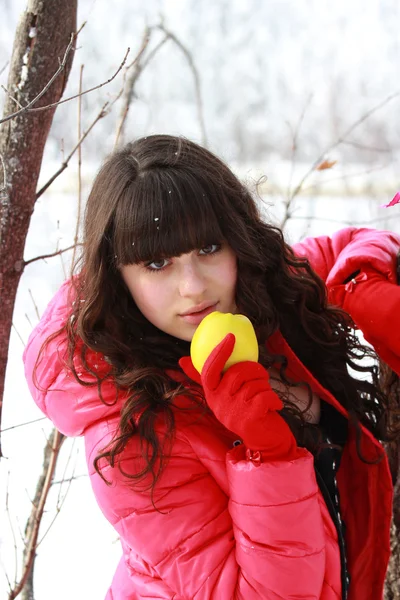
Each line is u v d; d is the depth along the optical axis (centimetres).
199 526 117
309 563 113
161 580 120
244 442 112
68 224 462
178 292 120
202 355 112
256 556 112
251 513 113
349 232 168
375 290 137
